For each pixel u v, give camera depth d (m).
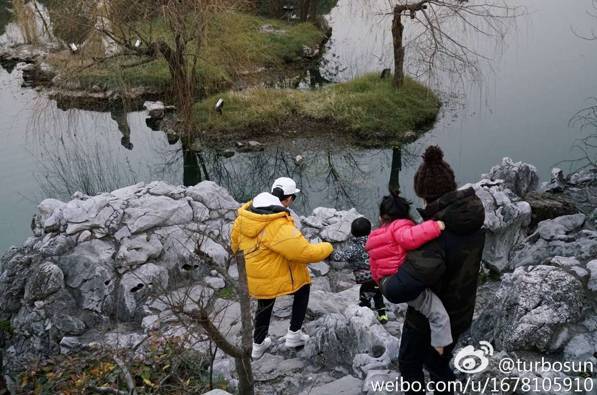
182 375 5.73
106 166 17.94
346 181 16.95
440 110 20.06
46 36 26.78
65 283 7.94
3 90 23.02
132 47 17.48
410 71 21.73
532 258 7.59
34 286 7.88
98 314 7.78
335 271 8.64
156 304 7.72
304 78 23.92
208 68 21.41
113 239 8.33
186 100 18.19
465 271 3.90
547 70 21.75
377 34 26.95
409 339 4.26
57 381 5.79
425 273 3.79
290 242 5.52
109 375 5.59
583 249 7.00
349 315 6.19
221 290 7.96
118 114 20.92
